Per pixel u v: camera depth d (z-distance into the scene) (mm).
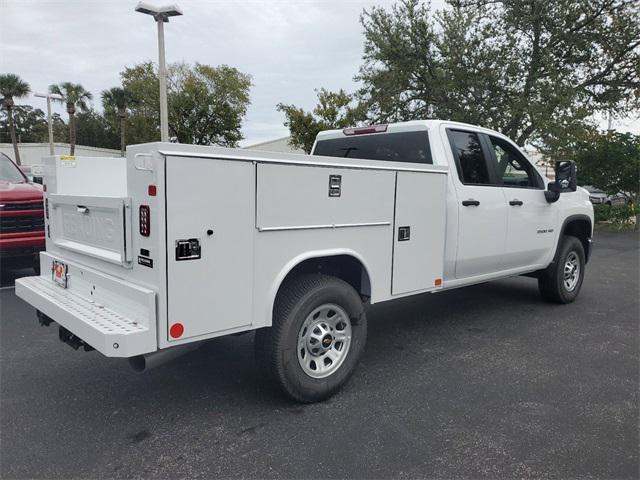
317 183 3385
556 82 17406
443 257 4543
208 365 4285
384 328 5449
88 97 40094
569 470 2773
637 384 3965
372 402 3584
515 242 5438
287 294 3383
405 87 20453
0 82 37188
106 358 4438
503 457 2891
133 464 2789
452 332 5312
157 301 2727
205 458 2848
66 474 2693
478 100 19281
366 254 3793
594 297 7023
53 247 4012
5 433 3125
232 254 2977
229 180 2914
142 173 2740
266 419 3312
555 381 4008
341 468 2756
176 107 40938
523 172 5691
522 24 18422
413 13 19250
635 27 18500
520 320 5781
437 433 3150
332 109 20719
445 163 4590
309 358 3518
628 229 17891
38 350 4625
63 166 4047
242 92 43656
